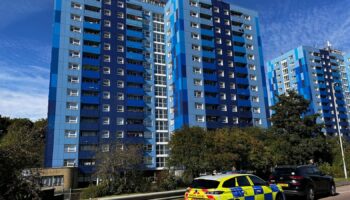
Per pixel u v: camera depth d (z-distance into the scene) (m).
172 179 29.66
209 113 68.88
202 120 67.62
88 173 58.97
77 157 58.41
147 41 75.56
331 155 43.09
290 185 16.62
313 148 40.41
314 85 107.81
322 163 41.78
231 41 78.19
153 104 71.06
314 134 43.44
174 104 69.81
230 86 73.88
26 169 13.57
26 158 13.27
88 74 63.81
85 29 67.06
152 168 66.44
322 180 18.17
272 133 43.66
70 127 59.41
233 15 81.56
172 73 72.81
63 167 51.66
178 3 73.31
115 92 66.31
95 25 67.69
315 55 112.75
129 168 30.17
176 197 19.09
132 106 68.00
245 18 83.00
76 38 64.69
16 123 63.22
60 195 17.67
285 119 43.25
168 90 74.12
